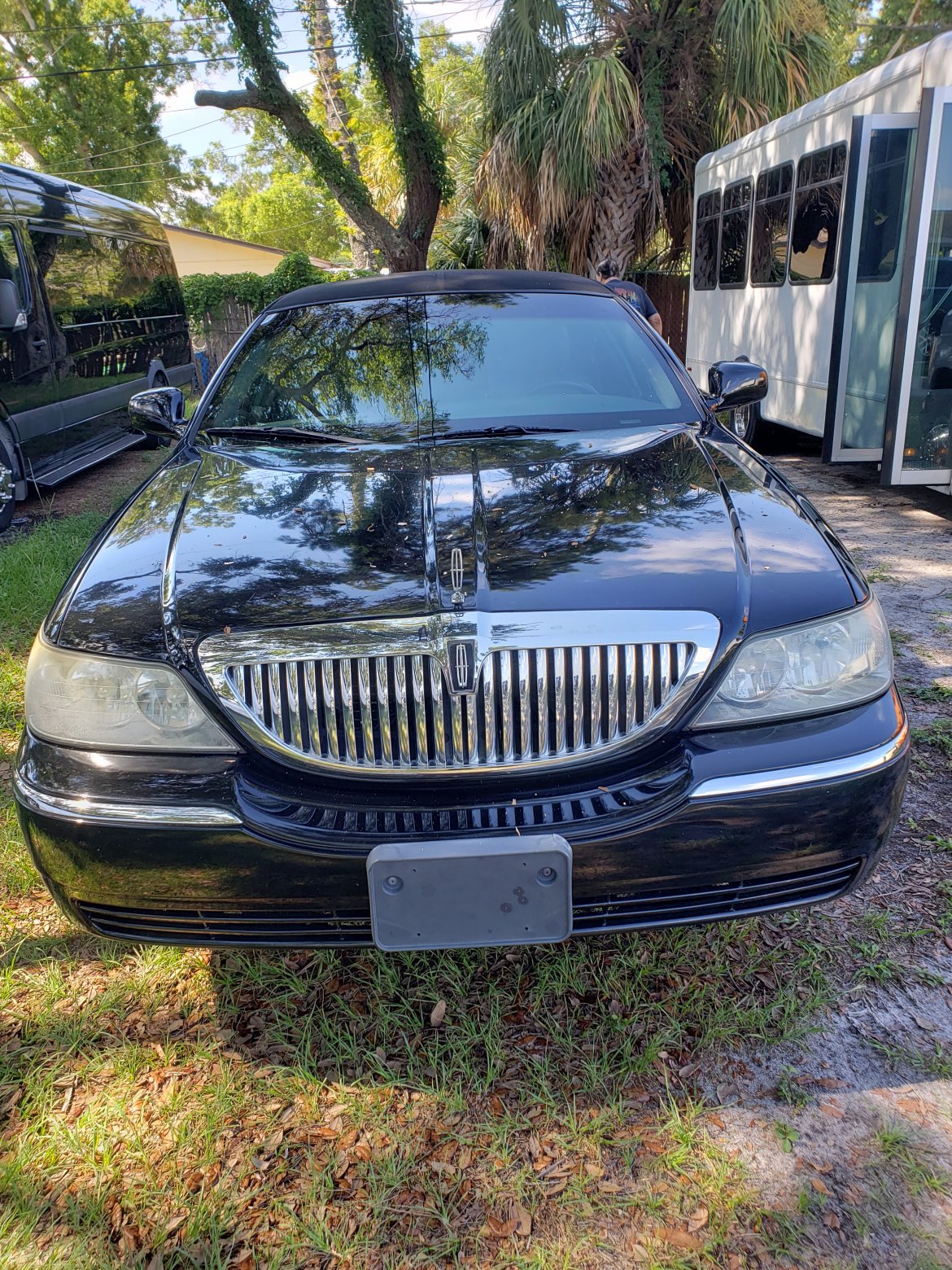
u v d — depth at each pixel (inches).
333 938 73.5
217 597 76.2
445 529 83.6
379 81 583.8
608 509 87.0
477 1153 69.9
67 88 1251.8
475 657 69.6
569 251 520.1
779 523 85.8
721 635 72.0
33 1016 84.7
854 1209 64.3
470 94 677.3
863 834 73.4
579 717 71.1
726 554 79.0
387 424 114.9
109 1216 65.7
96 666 74.2
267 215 1930.4
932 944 89.7
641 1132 71.1
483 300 134.3
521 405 116.6
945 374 232.5
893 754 73.8
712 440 110.2
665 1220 64.2
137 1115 74.0
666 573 75.7
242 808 69.9
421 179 601.6
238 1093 75.9
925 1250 61.4
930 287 228.4
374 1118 73.2
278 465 104.3
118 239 395.2
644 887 70.8
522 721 70.7
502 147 495.5
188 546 84.6
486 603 72.0
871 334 258.7
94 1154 70.1
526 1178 67.7
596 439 108.1
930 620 172.2
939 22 983.6
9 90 1252.5
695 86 480.4
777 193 317.4
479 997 85.4
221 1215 65.5
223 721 72.7
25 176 312.8
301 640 71.3
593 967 88.0
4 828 112.7
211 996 86.9
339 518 87.7
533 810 69.9
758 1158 68.4
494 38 484.7
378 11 547.8
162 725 72.9
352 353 126.0
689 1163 68.2
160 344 440.1
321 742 71.9
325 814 70.4
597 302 135.8
